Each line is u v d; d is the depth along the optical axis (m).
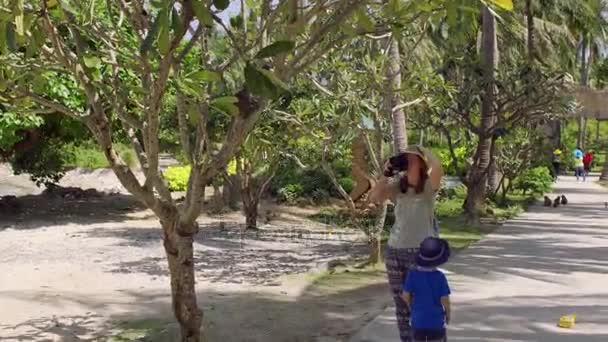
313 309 7.85
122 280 9.70
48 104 5.30
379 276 9.74
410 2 4.71
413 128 16.28
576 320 6.96
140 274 10.14
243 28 5.30
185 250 5.77
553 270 9.84
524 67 15.35
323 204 19.19
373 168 10.87
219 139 11.23
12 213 17.61
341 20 4.71
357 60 10.43
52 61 5.35
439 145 25.83
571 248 11.97
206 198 19.86
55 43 4.64
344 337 6.63
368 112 10.23
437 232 5.59
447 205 19.00
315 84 9.95
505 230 14.55
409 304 5.06
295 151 12.38
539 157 20.69
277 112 9.73
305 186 19.47
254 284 9.34
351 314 7.58
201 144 5.46
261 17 5.05
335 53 9.67
